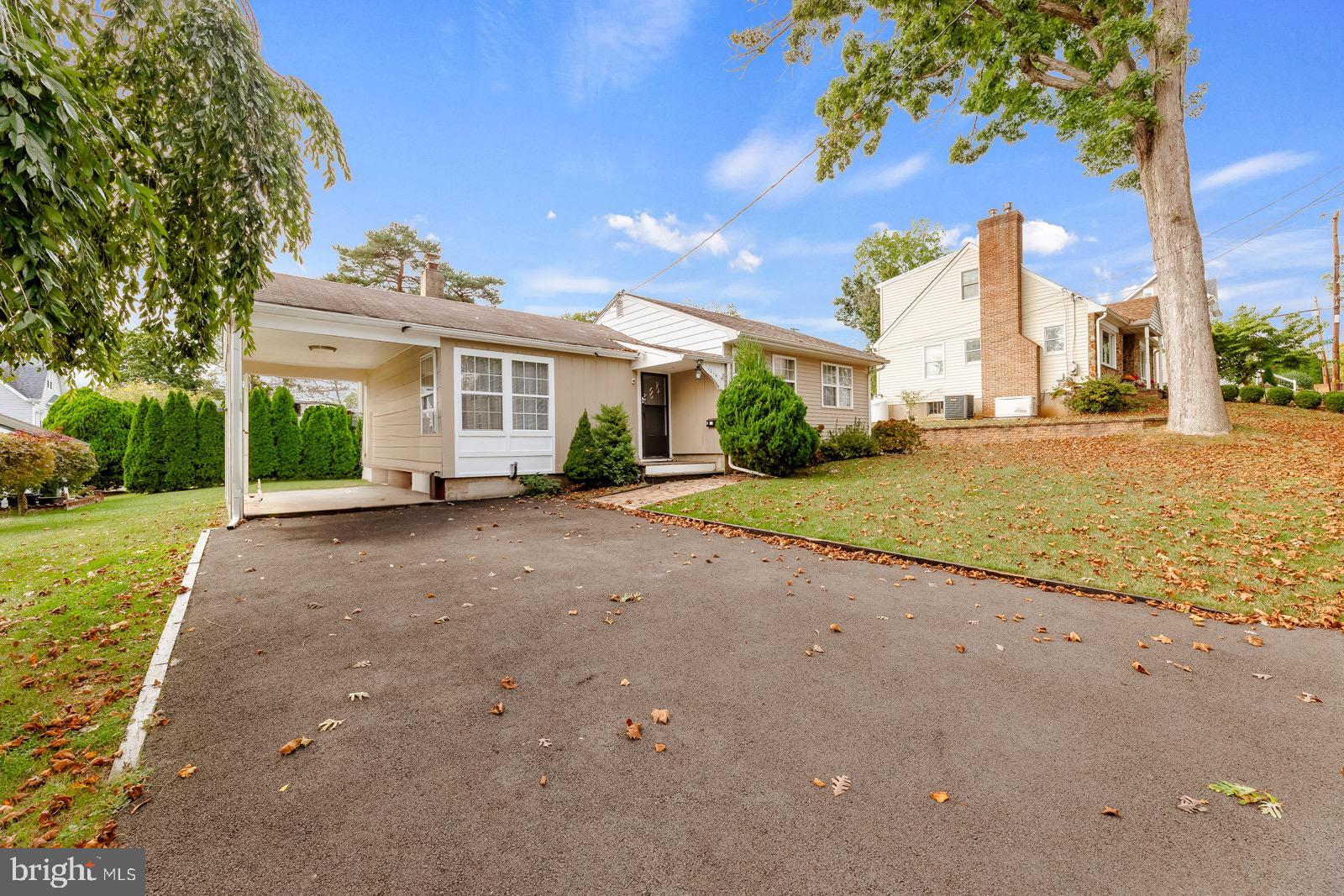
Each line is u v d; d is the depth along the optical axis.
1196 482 7.47
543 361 10.44
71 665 3.08
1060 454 10.66
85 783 2.04
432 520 7.67
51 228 2.45
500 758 2.23
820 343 15.36
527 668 3.08
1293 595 4.26
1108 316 17.31
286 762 2.20
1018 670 3.11
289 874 1.63
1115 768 2.20
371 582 4.70
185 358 4.17
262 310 7.39
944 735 2.44
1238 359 25.84
